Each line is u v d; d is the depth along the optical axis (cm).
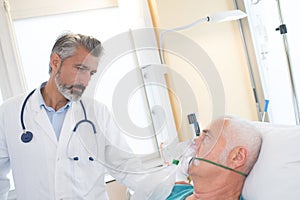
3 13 203
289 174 89
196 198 104
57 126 126
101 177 127
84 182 121
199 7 184
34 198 122
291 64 151
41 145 122
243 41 185
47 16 212
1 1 201
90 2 218
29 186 123
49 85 124
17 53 205
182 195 111
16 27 208
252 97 188
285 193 88
